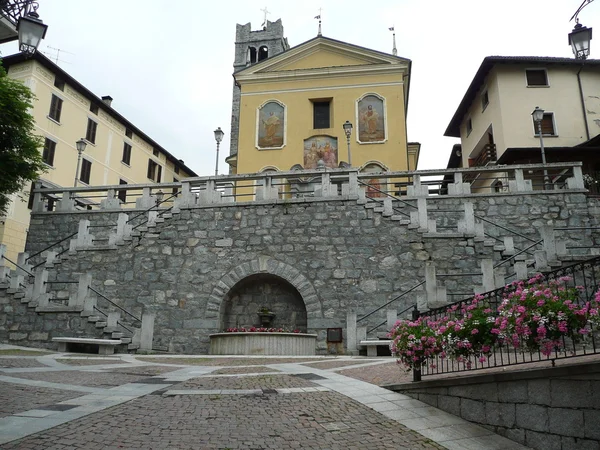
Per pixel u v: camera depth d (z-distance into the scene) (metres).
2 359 11.50
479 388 6.38
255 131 32.38
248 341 14.64
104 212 20.17
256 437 5.60
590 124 29.92
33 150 18.06
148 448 5.12
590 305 5.55
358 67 32.34
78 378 8.94
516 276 13.72
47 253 18.95
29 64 31.23
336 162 30.94
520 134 29.81
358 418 6.40
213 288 16.61
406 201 18.70
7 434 5.28
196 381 8.66
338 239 16.55
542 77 31.11
